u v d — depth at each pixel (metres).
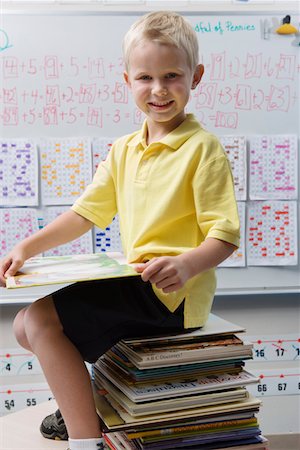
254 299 2.03
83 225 1.33
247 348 1.17
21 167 1.94
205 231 1.14
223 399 1.14
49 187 1.95
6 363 1.98
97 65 1.94
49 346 1.08
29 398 1.99
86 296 1.11
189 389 1.12
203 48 1.96
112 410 1.17
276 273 2.01
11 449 1.26
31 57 1.92
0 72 1.92
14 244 1.95
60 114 1.94
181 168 1.16
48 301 1.13
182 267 1.03
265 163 2.00
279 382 2.06
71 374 1.08
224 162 1.16
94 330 1.10
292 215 2.01
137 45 1.14
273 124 2.00
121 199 1.28
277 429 2.06
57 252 1.97
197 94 1.97
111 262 1.17
